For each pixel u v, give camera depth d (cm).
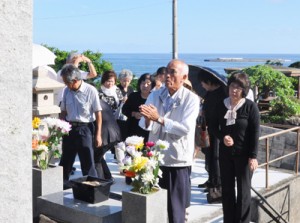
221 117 445
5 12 143
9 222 149
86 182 413
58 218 398
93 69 683
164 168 392
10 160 147
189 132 389
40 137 447
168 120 377
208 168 572
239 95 430
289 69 1623
